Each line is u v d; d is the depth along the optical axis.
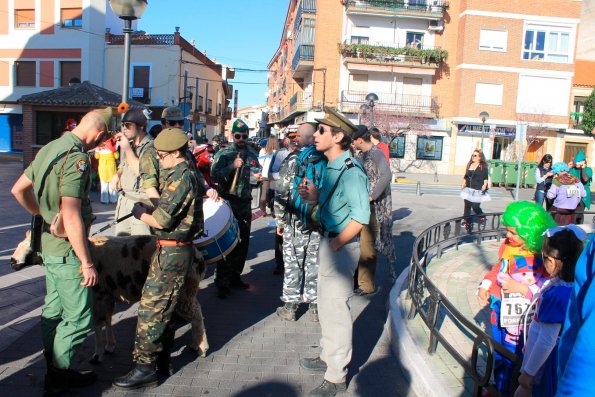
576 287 1.88
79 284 3.51
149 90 32.19
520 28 32.91
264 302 5.98
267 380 4.04
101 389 3.75
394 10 32.81
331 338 3.85
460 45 33.41
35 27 32.62
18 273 6.30
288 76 48.09
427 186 25.41
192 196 3.64
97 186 14.54
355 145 6.30
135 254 4.01
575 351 1.71
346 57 33.06
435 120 33.91
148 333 3.71
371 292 6.51
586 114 33.53
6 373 3.89
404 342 4.50
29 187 3.46
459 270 7.50
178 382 3.94
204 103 39.75
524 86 33.38
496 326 3.72
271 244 9.20
